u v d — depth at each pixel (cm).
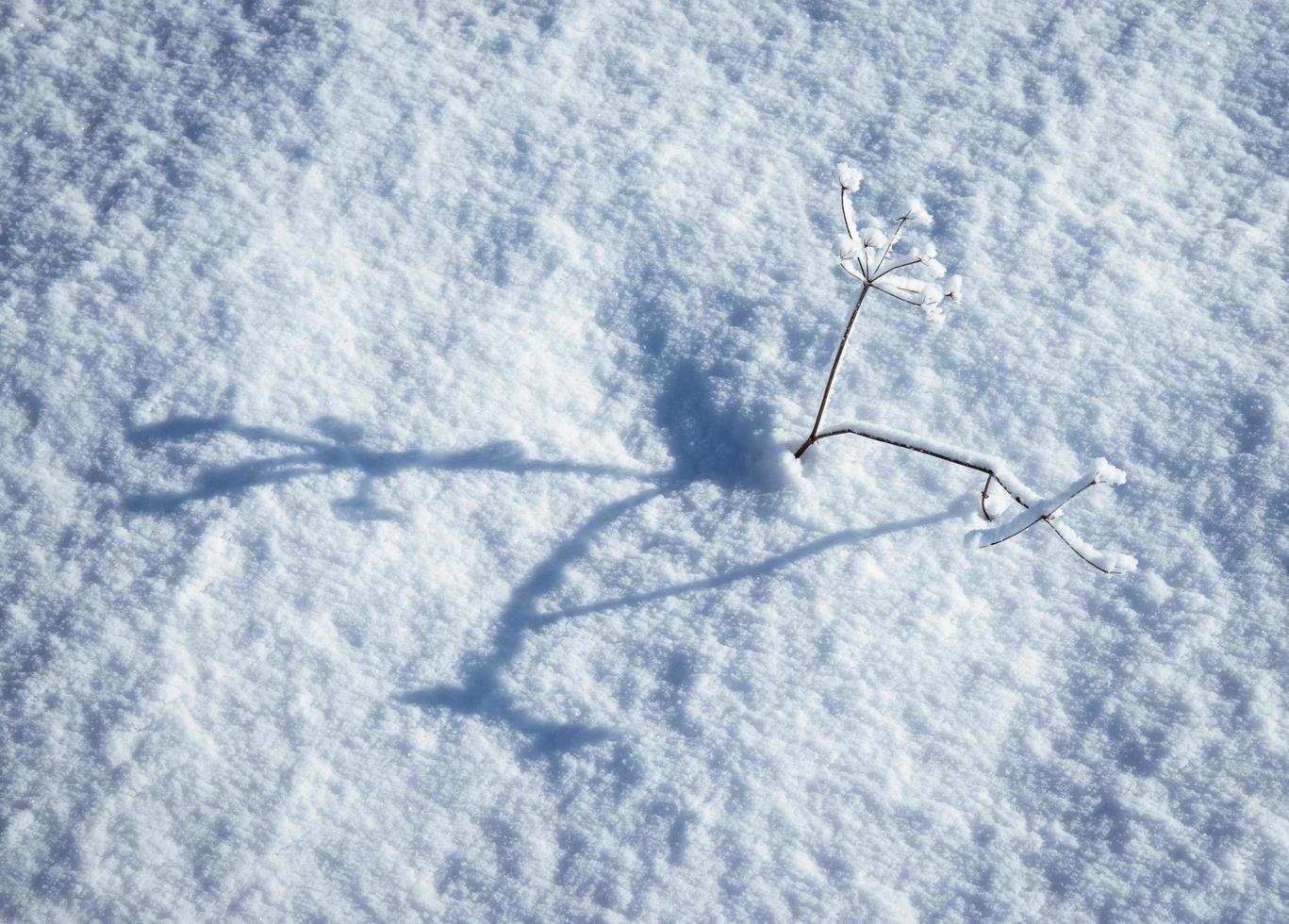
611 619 141
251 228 150
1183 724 138
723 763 138
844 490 144
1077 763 138
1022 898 136
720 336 148
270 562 142
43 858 137
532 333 148
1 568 142
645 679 140
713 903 136
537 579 142
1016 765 138
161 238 150
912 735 139
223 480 144
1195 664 139
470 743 139
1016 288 148
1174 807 137
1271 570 141
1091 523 143
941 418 146
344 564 142
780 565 142
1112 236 149
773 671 140
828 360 147
